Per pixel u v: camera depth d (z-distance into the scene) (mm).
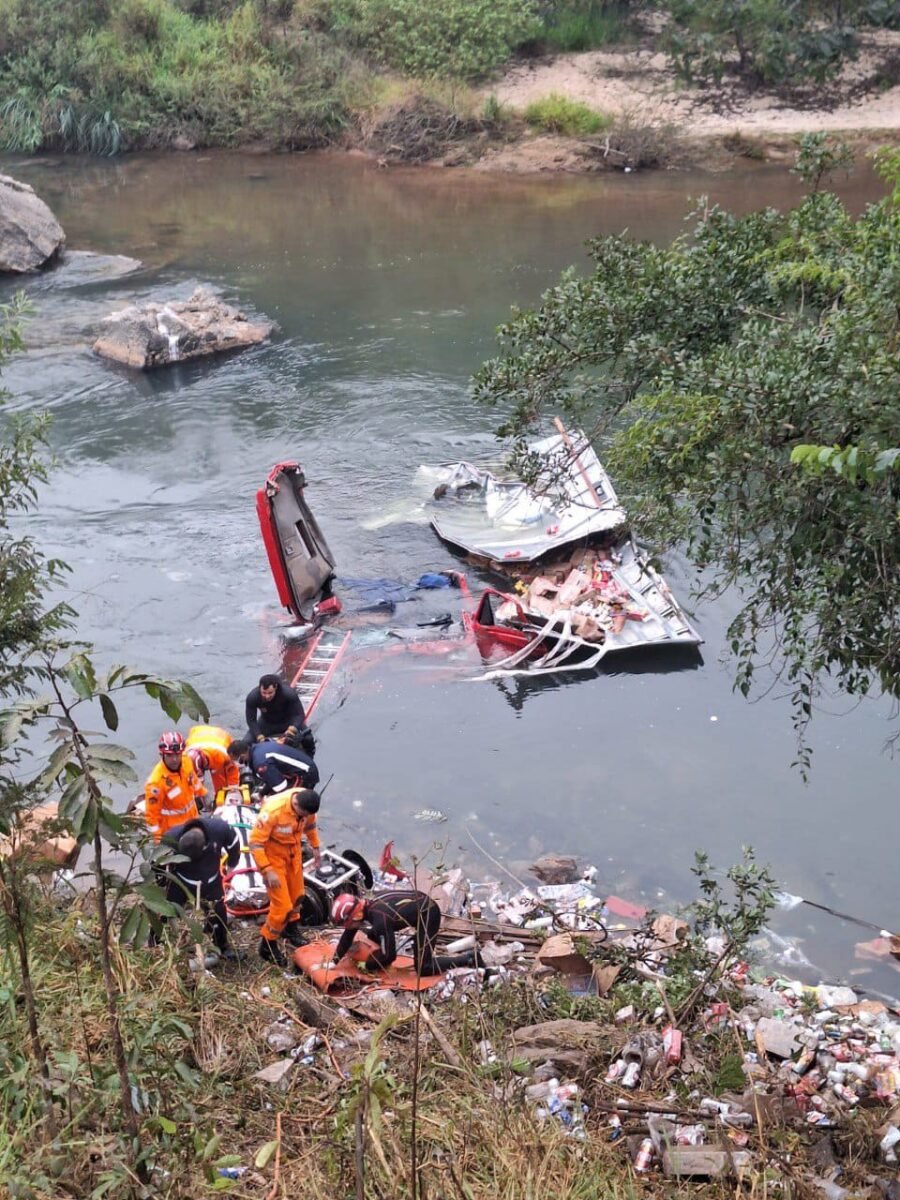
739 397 6629
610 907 9781
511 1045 7422
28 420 9180
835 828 10938
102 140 41469
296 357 23219
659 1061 7379
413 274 28172
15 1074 4992
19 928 4809
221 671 13383
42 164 40656
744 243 9297
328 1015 7688
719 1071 7230
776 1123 6738
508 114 39781
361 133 40969
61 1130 5016
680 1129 6730
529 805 11273
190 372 22594
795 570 7250
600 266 9672
